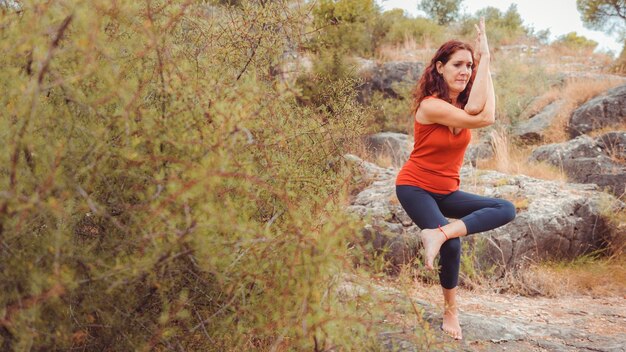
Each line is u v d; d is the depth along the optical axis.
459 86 3.03
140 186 1.83
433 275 3.22
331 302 1.79
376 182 6.88
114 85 1.59
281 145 2.28
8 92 1.60
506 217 3.00
